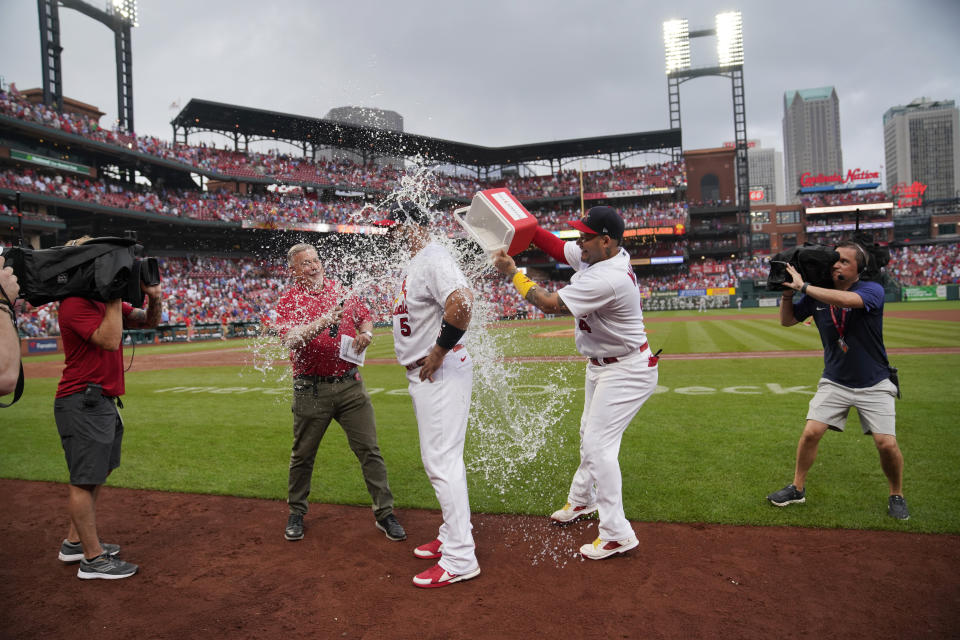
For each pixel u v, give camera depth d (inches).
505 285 1569.9
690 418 250.8
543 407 289.3
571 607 104.0
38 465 209.2
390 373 457.1
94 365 122.0
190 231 1449.3
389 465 198.1
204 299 1235.9
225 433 252.1
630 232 1809.8
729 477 171.9
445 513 115.7
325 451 218.2
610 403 126.8
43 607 109.3
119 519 154.7
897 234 2849.4
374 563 125.4
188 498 170.9
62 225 1090.7
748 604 103.0
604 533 123.1
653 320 1152.2
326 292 144.6
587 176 2033.7
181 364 584.4
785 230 2458.2
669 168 1971.0
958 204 2851.9
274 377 458.9
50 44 1181.7
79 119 1158.3
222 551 133.4
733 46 1929.1
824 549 124.0
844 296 131.0
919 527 133.1
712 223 1943.9
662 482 169.3
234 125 1499.8
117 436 131.5
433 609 104.9
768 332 739.4
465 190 1852.9
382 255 139.8
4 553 135.4
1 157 1021.2
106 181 1309.1
